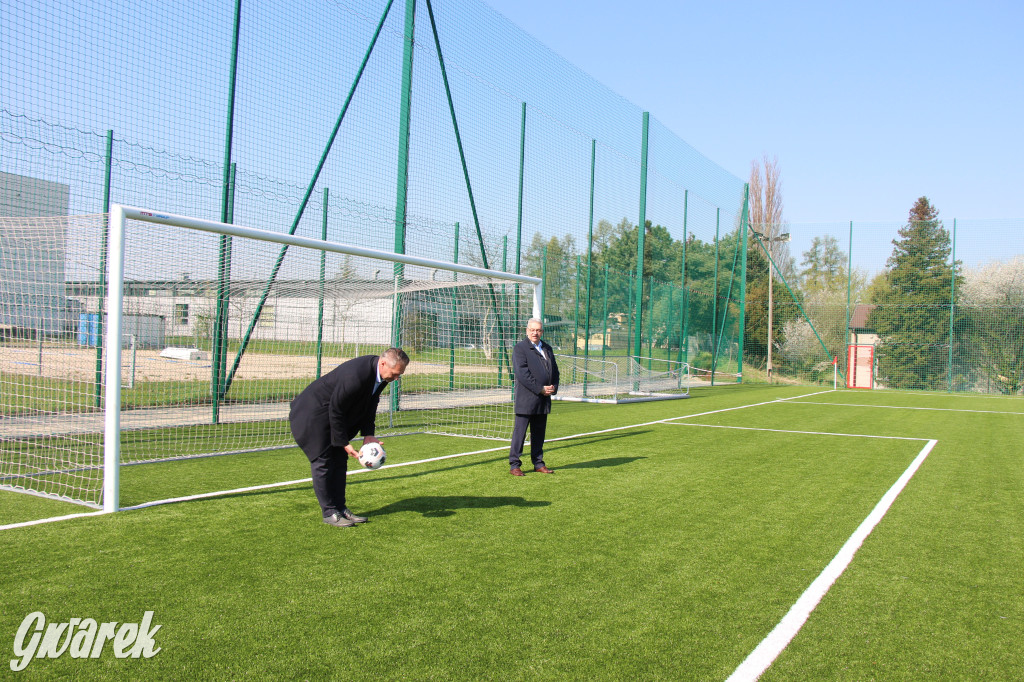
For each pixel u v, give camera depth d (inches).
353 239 430.6
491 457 307.0
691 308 872.9
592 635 121.8
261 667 107.1
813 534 192.4
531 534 184.7
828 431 430.9
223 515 196.5
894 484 266.1
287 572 150.1
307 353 413.1
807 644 121.0
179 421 355.6
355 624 123.9
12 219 244.4
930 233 970.1
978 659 117.0
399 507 211.5
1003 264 938.7
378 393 189.5
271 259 370.9
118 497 199.8
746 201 1009.5
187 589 138.8
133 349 380.2
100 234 239.1
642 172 735.7
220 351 366.9
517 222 581.6
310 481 244.4
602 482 257.0
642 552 171.3
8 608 127.7
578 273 668.1
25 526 181.2
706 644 119.5
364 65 442.6
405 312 452.1
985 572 163.0
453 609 131.9
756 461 311.3
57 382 303.9
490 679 104.8
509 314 437.7
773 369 1058.1
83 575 145.5
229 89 366.9
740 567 161.8
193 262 342.6
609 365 709.3
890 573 160.9
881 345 996.6
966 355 951.0
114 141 330.0
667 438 382.3
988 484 269.9
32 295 289.6
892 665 113.9
